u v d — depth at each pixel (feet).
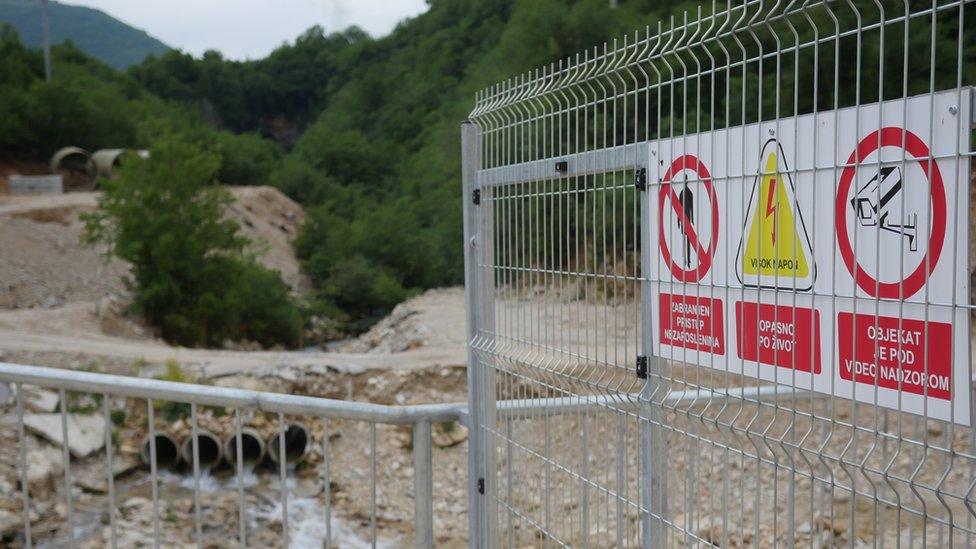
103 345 77.77
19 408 13.65
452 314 104.63
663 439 9.15
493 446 12.71
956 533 14.44
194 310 128.98
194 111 448.65
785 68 36.65
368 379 66.74
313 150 331.16
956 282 6.10
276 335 145.89
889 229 6.57
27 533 13.66
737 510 21.68
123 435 58.75
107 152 248.93
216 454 59.72
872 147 6.68
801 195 7.30
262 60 574.97
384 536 48.55
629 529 9.68
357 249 210.79
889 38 41.04
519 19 181.98
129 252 124.47
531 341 11.35
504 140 12.16
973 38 41.78
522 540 11.80
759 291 7.74
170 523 47.11
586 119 10.11
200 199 134.82
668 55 8.66
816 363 7.23
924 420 6.34
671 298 8.97
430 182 230.68
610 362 9.80
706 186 8.36
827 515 20.52
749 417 12.97
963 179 6.02
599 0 156.87
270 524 49.06
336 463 56.65
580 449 10.79
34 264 135.85
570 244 10.40
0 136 258.78
